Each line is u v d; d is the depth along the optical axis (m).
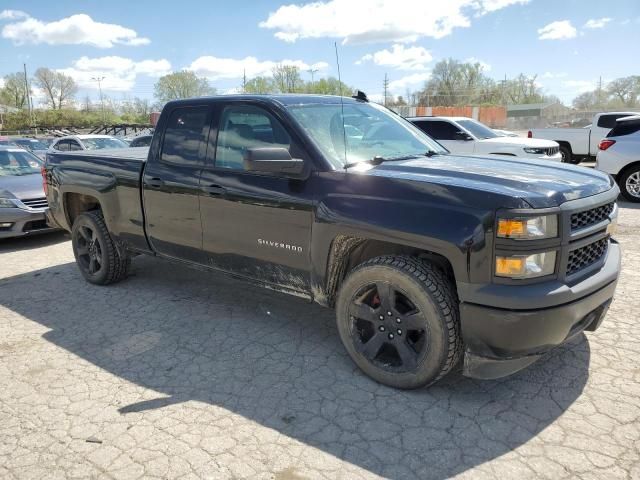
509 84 75.94
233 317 4.55
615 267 3.25
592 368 3.47
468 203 2.84
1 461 2.71
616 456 2.61
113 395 3.32
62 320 4.60
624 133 10.16
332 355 3.79
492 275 2.79
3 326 4.50
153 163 4.55
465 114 49.91
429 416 2.99
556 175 3.25
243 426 2.95
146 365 3.72
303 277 3.63
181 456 2.70
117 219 5.00
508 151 11.06
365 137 3.93
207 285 5.41
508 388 3.26
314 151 3.52
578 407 3.04
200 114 4.25
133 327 4.39
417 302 3.05
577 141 15.20
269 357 3.79
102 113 71.12
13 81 80.19
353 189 3.27
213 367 3.66
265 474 2.55
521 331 2.76
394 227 3.01
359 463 2.62
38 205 7.86
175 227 4.43
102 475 2.58
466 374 3.03
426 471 2.55
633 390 3.20
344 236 3.33
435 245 2.88
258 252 3.85
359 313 3.37
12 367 3.73
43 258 6.94
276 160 3.32
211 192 4.02
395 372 3.24
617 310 4.40
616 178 10.33
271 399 3.23
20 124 70.94
